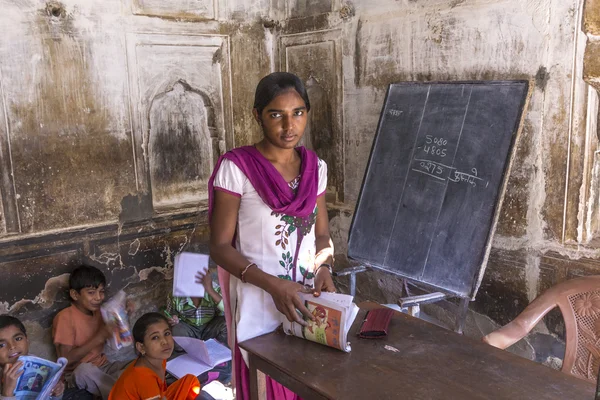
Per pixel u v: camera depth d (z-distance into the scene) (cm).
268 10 385
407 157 277
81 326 310
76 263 324
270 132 160
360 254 289
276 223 170
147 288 356
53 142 307
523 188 259
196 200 378
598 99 228
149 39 335
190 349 294
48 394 238
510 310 274
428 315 318
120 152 333
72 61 308
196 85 361
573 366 211
